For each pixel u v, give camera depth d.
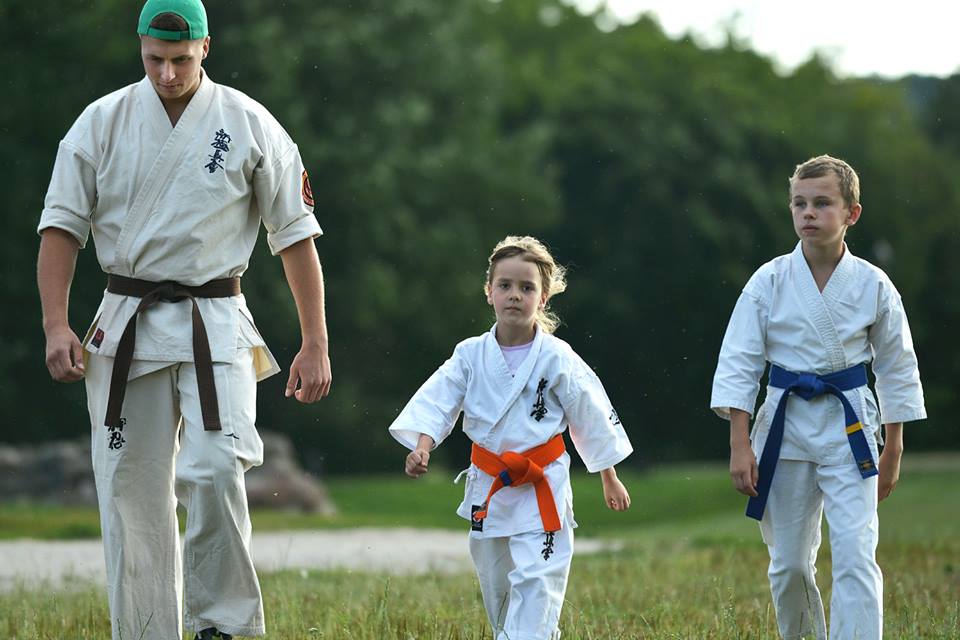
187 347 13.89
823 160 14.92
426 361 83.94
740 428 14.82
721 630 16.09
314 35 75.44
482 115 86.56
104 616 17.94
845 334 14.72
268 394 75.81
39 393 72.94
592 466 14.69
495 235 87.56
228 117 14.20
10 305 70.88
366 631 15.94
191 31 13.70
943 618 16.81
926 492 59.50
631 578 23.84
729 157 105.25
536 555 13.88
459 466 102.00
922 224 121.50
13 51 70.69
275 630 16.17
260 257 70.81
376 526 42.97
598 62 118.44
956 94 144.50
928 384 119.56
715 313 102.25
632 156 102.69
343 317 77.12
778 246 104.56
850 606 13.88
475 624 16.84
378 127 77.75
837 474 14.38
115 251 13.99
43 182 70.12
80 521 41.41
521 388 14.44
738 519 55.34
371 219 76.44
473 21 100.38
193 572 14.09
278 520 44.25
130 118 13.97
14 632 17.16
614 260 102.38
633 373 102.81
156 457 14.12
